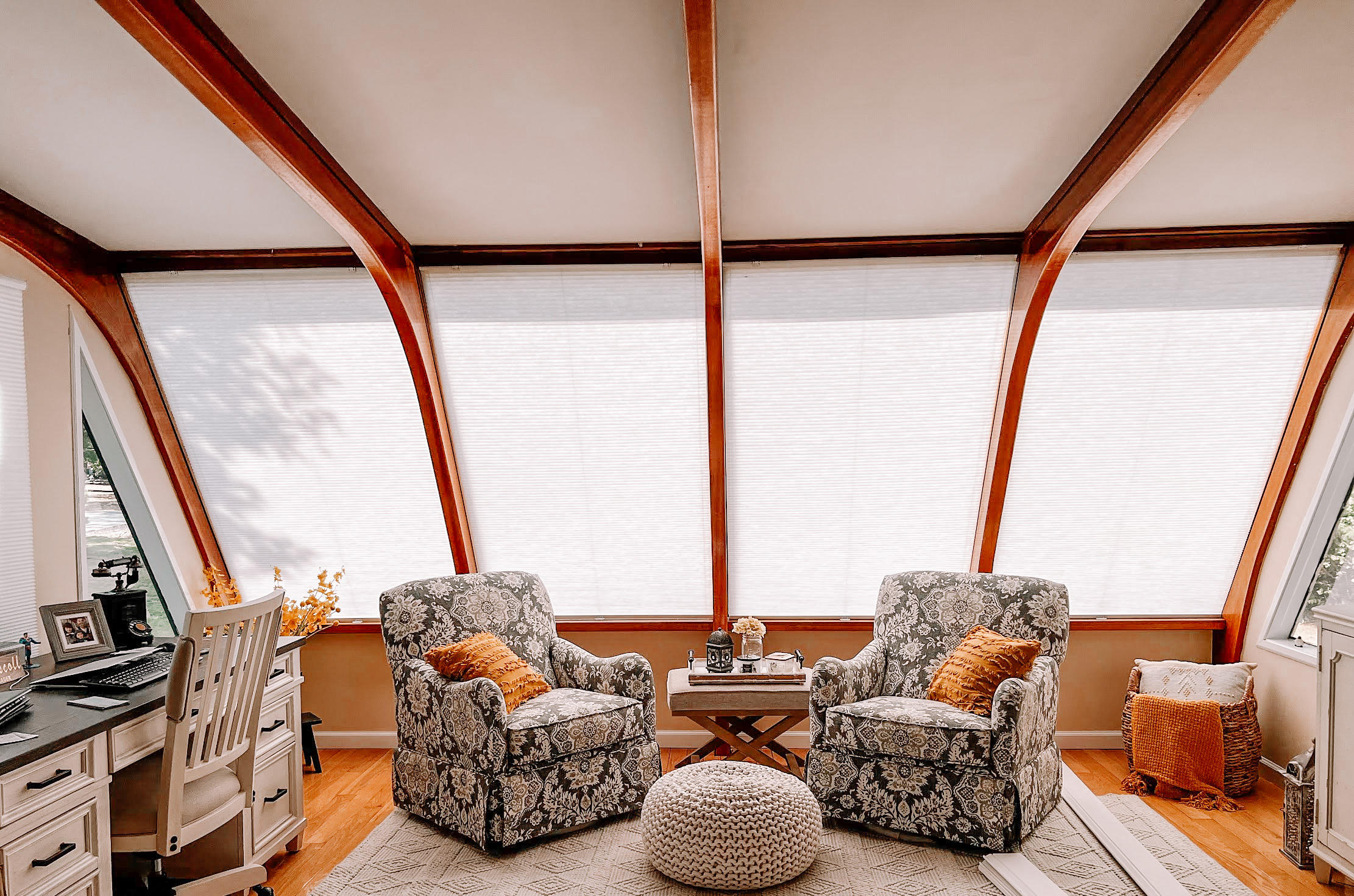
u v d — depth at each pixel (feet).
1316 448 12.12
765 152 9.19
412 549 14.38
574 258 12.26
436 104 8.04
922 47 7.12
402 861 9.38
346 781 12.41
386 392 13.25
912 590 11.99
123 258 12.30
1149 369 12.60
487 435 13.51
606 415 13.32
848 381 12.94
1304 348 12.31
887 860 9.31
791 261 12.16
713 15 5.98
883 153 9.24
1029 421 13.07
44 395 10.87
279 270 12.35
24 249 10.46
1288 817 9.50
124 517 13.25
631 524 13.94
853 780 10.01
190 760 7.50
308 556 14.48
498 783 9.31
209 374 13.17
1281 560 12.55
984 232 11.81
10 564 10.09
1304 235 11.52
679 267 12.23
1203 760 11.22
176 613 13.97
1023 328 11.79
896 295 12.35
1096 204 9.39
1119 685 13.88
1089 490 13.44
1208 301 12.09
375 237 10.82
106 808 7.10
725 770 9.55
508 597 11.85
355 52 7.13
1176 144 8.92
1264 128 8.50
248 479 13.94
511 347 12.89
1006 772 9.16
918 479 13.51
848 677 10.67
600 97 7.92
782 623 14.10
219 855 8.76
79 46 6.91
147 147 8.81
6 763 5.93
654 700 10.88
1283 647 12.21
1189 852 9.51
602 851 9.59
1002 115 8.36
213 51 6.89
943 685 10.40
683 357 12.90
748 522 13.89
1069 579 14.08
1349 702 8.45
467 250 12.22
